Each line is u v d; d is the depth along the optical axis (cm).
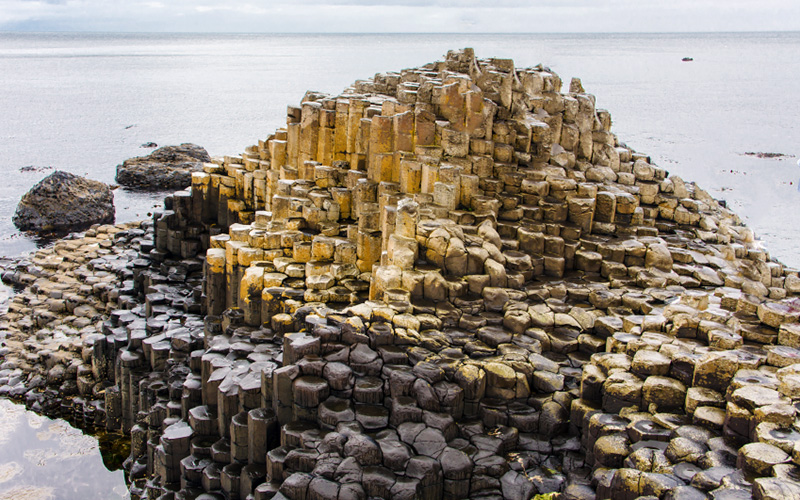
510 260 1566
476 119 1791
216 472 1322
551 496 1084
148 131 6750
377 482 1055
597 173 1889
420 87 1892
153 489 1438
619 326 1369
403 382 1198
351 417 1177
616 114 6197
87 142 6203
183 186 4591
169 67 15438
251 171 2409
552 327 1409
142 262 2430
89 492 1612
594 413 1138
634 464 975
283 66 14788
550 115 1909
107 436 1855
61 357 2091
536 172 1750
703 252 1700
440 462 1095
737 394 984
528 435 1211
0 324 2402
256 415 1252
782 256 2445
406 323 1327
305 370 1238
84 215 3709
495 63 1934
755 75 10388
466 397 1225
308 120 2159
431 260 1505
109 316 2355
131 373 1806
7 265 2995
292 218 1923
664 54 15925
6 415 1933
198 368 1600
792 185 3622
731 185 3606
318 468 1081
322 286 1656
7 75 13325
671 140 4969
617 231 1730
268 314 1659
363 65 13975
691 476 905
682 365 1112
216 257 1844
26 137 6425
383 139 1873
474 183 1703
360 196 1864
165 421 1543
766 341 1191
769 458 870
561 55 14112
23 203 3691
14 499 1566
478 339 1372
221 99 9181
